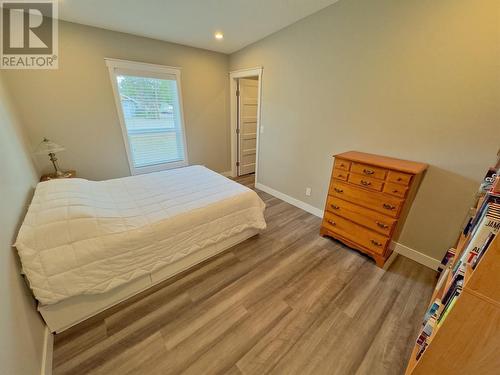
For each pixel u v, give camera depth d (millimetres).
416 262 2182
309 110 2850
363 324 1530
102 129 2980
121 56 2881
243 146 4641
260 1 2201
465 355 707
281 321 1536
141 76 3109
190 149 3990
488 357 668
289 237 2562
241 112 4332
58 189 1704
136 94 3168
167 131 3658
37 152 2303
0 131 1473
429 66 1803
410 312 1631
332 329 1490
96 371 1216
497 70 1521
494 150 1631
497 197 833
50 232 1298
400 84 1992
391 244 2082
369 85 2203
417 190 2049
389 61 2016
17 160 1725
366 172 2016
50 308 1318
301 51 2723
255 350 1347
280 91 3150
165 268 1819
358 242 2219
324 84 2592
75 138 2803
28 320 1132
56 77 2514
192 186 2379
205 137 4121
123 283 1530
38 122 2512
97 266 1403
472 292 637
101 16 2359
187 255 1897
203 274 1955
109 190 2139
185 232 1804
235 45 3432
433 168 1938
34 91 2416
